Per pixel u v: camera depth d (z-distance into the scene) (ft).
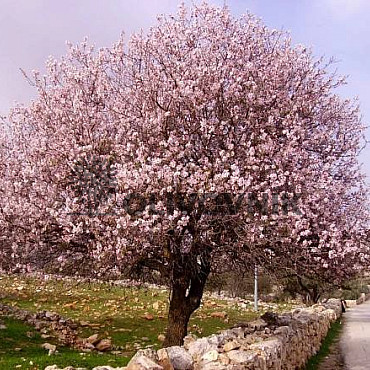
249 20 39.17
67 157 33.73
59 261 33.50
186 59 36.40
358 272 34.76
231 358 22.56
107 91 37.93
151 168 29.27
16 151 38.09
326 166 34.50
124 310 61.11
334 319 82.64
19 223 33.35
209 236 30.68
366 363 43.88
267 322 35.86
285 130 32.58
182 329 35.06
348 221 33.96
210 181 29.35
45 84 38.91
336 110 39.27
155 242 29.99
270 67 36.73
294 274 33.60
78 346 37.42
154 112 34.12
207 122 32.40
